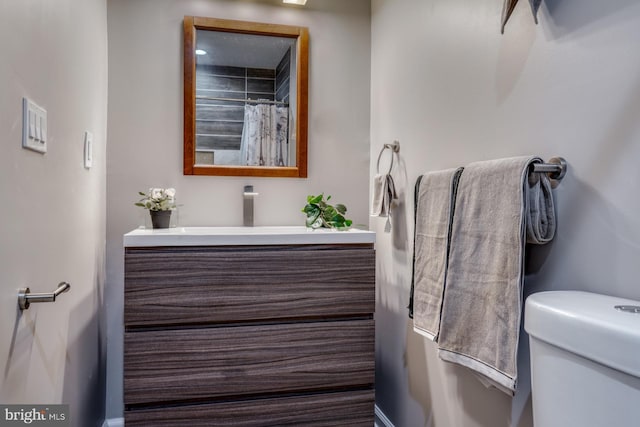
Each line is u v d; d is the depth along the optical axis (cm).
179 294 134
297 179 200
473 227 106
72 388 130
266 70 195
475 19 124
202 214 189
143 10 182
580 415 67
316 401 144
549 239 93
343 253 147
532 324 77
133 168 181
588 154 85
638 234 74
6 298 82
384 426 187
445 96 140
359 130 206
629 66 76
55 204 112
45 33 104
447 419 137
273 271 141
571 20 90
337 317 148
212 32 190
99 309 167
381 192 172
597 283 83
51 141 108
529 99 102
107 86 177
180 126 186
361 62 206
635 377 58
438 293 121
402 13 172
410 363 164
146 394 131
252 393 139
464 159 129
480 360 101
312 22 201
